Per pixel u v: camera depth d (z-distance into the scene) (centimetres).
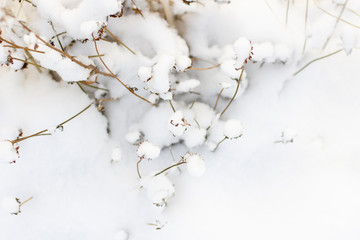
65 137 50
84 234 53
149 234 53
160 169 53
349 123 53
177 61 46
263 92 53
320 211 52
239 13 51
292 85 53
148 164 53
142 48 51
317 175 53
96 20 45
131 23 50
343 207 52
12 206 48
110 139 53
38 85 50
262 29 51
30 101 50
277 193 53
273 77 52
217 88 52
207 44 52
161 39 50
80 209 52
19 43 48
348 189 52
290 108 53
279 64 52
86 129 51
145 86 51
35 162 51
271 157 53
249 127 53
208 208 53
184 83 49
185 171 53
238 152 53
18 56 46
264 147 53
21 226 52
